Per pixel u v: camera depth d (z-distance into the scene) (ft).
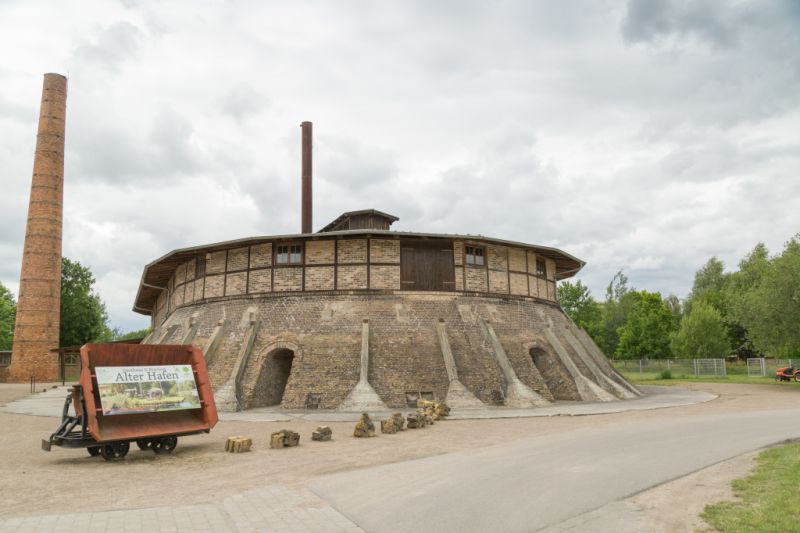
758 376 157.07
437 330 84.89
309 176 118.01
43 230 156.66
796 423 53.78
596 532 21.79
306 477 33.86
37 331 153.69
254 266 90.89
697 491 27.53
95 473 36.42
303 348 81.66
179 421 47.44
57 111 161.48
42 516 24.68
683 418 59.98
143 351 46.62
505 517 24.03
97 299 211.82
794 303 113.19
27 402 93.86
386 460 39.34
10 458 42.37
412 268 88.53
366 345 79.87
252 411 74.90
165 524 23.57
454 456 39.86
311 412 71.97
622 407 73.20
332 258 87.92
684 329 182.91
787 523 21.31
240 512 25.38
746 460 34.91
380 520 24.08
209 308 94.02
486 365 82.94
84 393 41.04
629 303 228.63
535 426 56.29
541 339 94.63
